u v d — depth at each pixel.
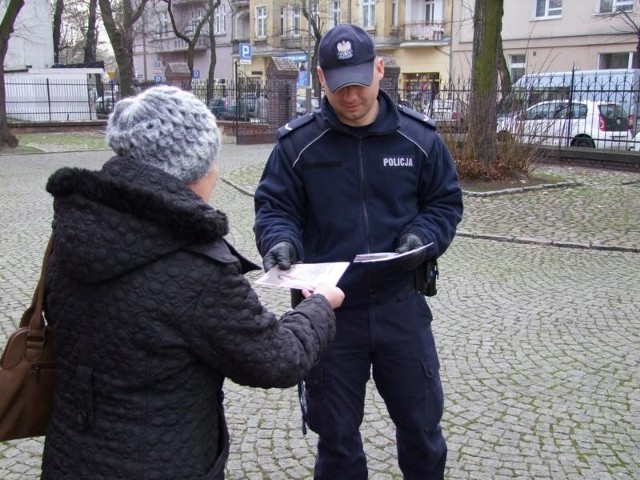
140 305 1.49
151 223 1.46
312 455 3.47
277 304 5.77
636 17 28.70
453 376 4.39
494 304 5.83
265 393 4.18
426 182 2.55
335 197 2.47
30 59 33.44
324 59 2.32
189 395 1.58
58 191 1.52
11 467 3.34
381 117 2.44
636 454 3.45
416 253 2.34
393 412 2.60
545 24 31.98
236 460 3.42
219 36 53.50
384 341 2.48
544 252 7.72
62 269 1.59
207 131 1.60
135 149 1.54
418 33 38.25
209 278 1.51
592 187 12.02
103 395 1.56
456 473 3.28
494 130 12.37
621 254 7.63
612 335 5.10
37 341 1.72
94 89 29.92
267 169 2.58
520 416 3.86
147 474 1.54
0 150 17.83
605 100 18.67
